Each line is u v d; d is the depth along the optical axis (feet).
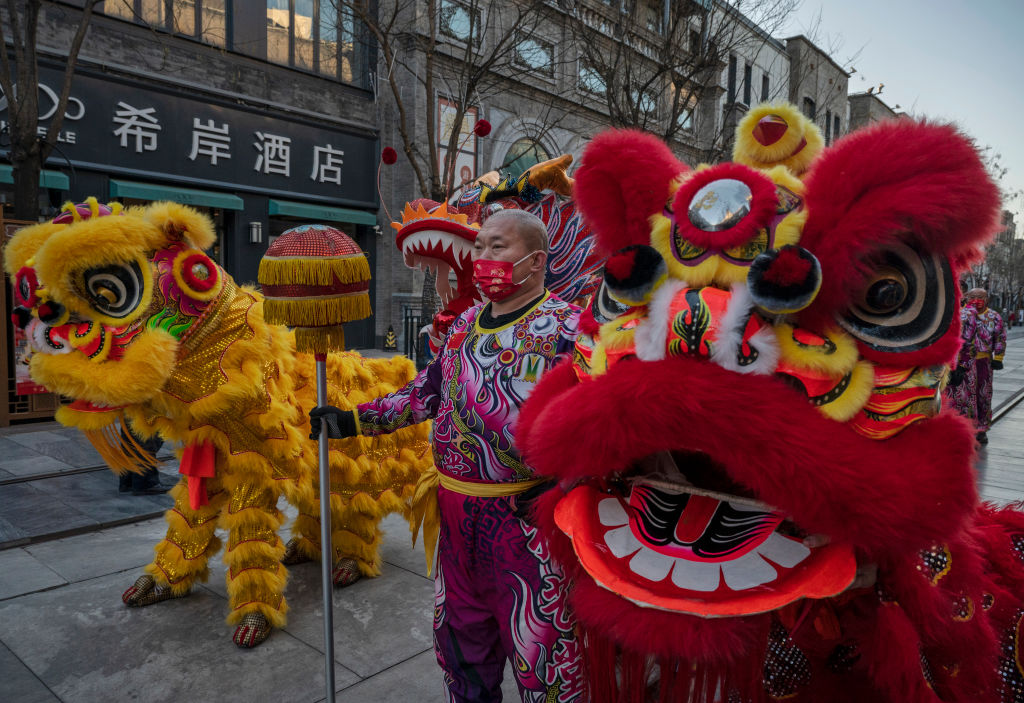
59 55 32.76
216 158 39.34
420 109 43.32
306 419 10.37
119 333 8.32
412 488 11.89
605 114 50.96
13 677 8.55
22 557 12.41
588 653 4.54
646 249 4.08
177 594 10.55
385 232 47.47
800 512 3.58
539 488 5.92
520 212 6.13
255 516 9.48
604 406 3.82
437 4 38.52
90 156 34.40
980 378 26.86
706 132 45.65
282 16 41.88
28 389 23.59
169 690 8.30
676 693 4.00
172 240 8.75
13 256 8.51
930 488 3.62
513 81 41.86
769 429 3.53
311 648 9.35
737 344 3.73
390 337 44.88
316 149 43.86
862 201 3.73
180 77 37.63
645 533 4.29
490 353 6.03
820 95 51.34
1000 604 5.10
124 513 14.64
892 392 3.80
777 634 5.13
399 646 9.45
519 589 5.89
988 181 3.61
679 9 33.91
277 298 7.12
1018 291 152.87
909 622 4.16
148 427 9.45
